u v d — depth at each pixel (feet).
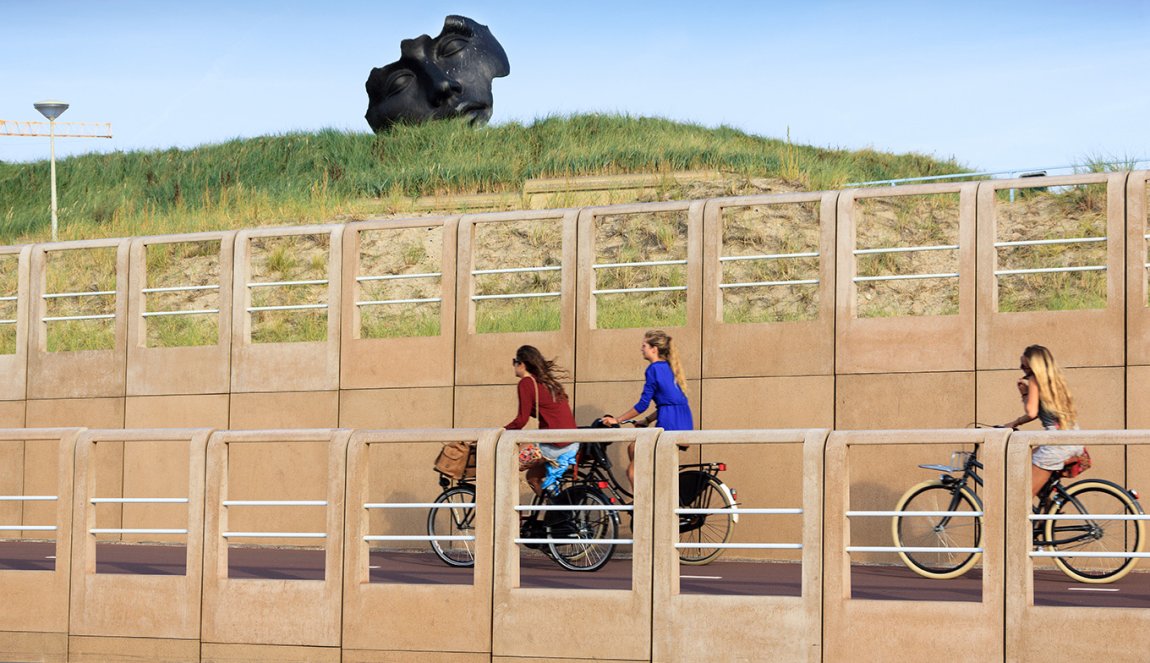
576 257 47.44
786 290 68.69
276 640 33.76
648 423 41.37
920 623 29.01
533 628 31.76
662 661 30.73
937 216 74.13
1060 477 35.32
